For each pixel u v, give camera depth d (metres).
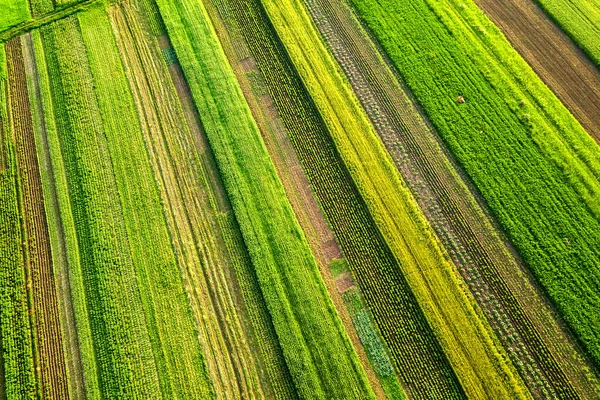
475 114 26.02
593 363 20.36
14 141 26.98
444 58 27.89
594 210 23.02
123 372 21.12
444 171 24.86
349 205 24.39
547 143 24.89
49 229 24.47
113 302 22.53
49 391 21.09
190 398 20.66
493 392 19.92
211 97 27.78
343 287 22.53
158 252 23.75
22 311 22.61
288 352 21.11
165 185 25.48
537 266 22.08
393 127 26.33
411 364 20.78
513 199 23.67
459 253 22.86
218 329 22.09
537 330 21.08
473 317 21.33
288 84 28.17
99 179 25.53
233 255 23.53
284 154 26.05
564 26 28.50
